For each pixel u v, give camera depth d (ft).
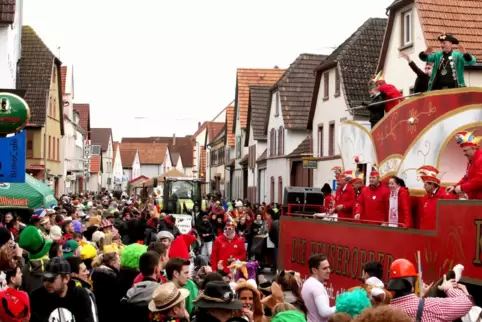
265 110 205.46
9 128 48.60
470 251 28.07
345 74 126.93
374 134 43.11
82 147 293.43
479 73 94.89
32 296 26.66
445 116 35.24
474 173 31.63
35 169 167.12
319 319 31.12
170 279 29.48
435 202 33.83
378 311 14.96
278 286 29.71
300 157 156.35
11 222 60.23
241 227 95.35
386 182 40.88
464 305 24.85
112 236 51.31
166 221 71.41
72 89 252.01
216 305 23.00
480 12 100.68
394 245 34.32
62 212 80.53
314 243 44.62
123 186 505.25
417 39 100.12
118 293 32.01
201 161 364.79
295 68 174.29
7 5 96.53
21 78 179.52
